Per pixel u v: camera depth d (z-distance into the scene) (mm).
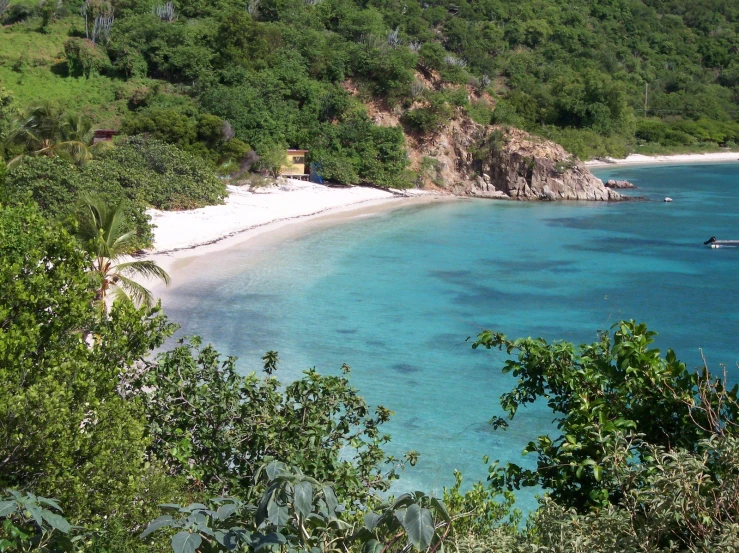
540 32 139875
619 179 111438
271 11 100812
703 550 5953
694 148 147625
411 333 34375
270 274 44562
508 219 72312
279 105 82875
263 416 14664
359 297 40531
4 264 14008
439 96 91688
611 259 54562
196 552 5711
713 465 6891
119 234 33031
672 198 92125
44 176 43812
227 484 13984
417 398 26500
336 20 104250
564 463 8812
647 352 9367
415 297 41156
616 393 9547
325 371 28875
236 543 5387
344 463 14211
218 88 80438
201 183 62531
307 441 14492
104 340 14961
